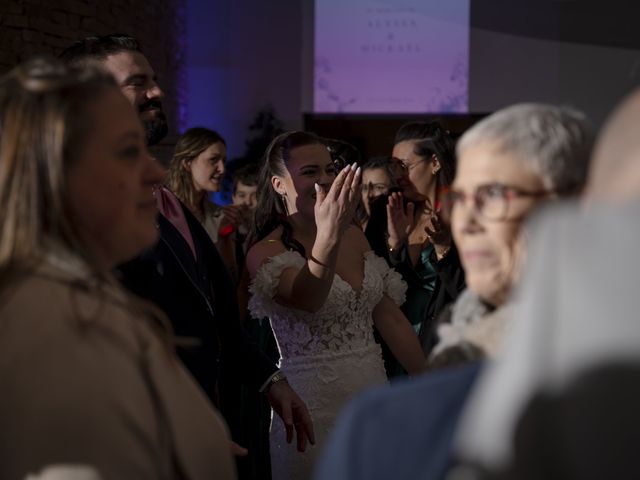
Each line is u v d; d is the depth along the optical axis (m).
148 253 1.98
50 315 1.09
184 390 1.28
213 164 4.75
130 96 2.06
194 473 1.21
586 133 1.03
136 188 1.29
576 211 0.62
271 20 12.45
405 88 12.30
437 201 3.22
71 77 1.23
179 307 2.00
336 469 0.85
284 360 2.61
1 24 5.52
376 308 2.77
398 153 3.26
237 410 2.37
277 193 2.72
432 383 0.88
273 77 12.51
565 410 0.60
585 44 11.93
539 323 0.61
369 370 2.61
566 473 0.61
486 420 0.66
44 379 1.05
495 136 1.02
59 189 1.17
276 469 2.65
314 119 12.50
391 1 12.20
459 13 12.09
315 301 2.39
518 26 12.08
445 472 0.81
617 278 0.58
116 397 1.08
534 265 0.62
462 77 12.18
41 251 1.16
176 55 11.19
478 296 1.11
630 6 11.66
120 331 1.16
